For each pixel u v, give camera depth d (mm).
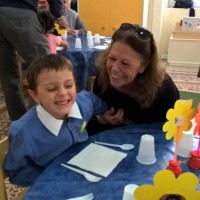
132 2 4250
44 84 1043
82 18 4531
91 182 857
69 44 2824
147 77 1282
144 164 950
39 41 2078
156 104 1369
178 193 607
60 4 2609
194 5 4812
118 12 4355
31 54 2068
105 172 904
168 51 4520
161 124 1246
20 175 1051
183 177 599
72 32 3410
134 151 1027
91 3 4410
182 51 4371
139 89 1318
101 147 1052
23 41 2033
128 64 1182
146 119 1428
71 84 1082
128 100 1403
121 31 1193
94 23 4512
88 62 2527
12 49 2197
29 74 1115
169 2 4941
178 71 4273
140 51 1173
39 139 1062
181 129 914
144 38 1182
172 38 4352
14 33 2014
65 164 950
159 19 4566
